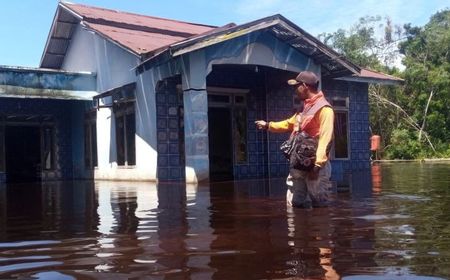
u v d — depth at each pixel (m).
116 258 2.51
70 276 2.17
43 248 2.87
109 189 8.67
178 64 10.16
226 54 10.40
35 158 16.30
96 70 14.03
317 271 2.11
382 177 9.50
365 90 14.89
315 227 3.32
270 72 12.78
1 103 14.20
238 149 12.64
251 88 12.90
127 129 12.30
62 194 7.79
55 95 13.32
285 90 13.21
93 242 3.02
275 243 2.78
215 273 2.13
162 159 11.00
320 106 4.64
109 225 3.77
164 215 4.30
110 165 13.17
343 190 6.38
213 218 3.97
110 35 12.11
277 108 13.09
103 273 2.20
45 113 15.02
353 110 14.57
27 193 8.37
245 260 2.36
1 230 3.67
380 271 2.09
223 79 12.40
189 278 2.06
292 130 5.21
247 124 12.82
